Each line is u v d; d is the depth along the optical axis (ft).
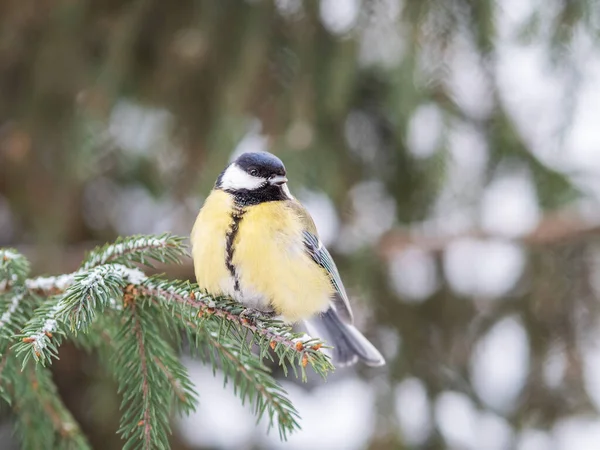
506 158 33.99
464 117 33.35
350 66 31.48
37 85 33.88
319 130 32.73
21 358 18.85
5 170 35.58
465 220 35.04
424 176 34.58
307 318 22.84
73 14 33.30
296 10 32.01
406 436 32.30
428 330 35.45
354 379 36.29
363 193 35.88
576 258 34.58
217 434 37.09
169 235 19.45
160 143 35.27
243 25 32.53
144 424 17.67
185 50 33.37
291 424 18.58
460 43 30.73
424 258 36.09
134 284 18.57
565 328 34.50
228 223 20.98
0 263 18.65
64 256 35.99
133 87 34.14
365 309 34.45
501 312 35.45
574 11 29.63
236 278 20.94
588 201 34.01
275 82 32.30
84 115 33.22
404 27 30.37
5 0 33.63
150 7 33.19
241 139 31.07
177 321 18.95
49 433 20.22
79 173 33.73
